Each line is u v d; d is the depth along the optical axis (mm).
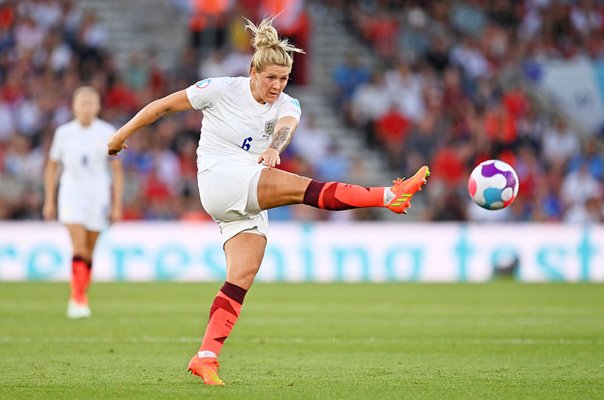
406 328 41406
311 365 30328
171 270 69312
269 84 24688
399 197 24281
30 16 88438
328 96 88938
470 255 70812
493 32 94812
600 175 83000
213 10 88062
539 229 71000
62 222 44844
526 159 82375
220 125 25250
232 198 24969
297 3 88375
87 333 38688
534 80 90625
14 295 56250
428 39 89812
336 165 82438
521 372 28781
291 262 70188
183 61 86625
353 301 54344
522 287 64812
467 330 40688
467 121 83938
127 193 80688
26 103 83250
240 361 31266
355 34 93125
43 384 26031
